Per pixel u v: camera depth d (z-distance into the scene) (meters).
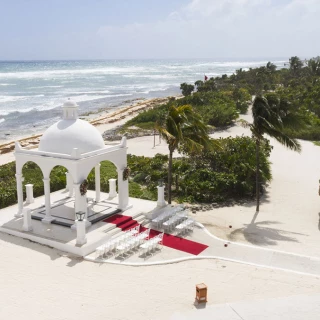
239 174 28.05
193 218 23.38
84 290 15.36
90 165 20.33
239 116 63.94
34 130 58.44
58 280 16.11
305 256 18.28
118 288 15.49
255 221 23.11
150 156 39.53
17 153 21.42
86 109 81.94
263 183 30.11
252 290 15.27
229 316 13.09
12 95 103.19
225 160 29.50
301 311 13.41
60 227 20.70
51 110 77.56
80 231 18.56
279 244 19.78
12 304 14.45
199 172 28.12
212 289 15.35
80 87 132.00
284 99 23.73
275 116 22.81
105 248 18.06
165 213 22.22
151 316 13.66
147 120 59.31
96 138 21.12
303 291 15.21
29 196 24.56
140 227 21.58
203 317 13.01
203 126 24.31
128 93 116.25
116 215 22.30
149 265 17.36
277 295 14.91
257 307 13.62
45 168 20.62
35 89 120.75
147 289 15.41
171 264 17.45
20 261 17.73
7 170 31.56
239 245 19.44
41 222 21.36
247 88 101.00
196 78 183.00
